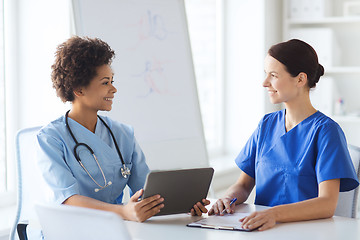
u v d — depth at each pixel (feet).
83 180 5.54
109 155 5.75
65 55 5.55
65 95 5.67
